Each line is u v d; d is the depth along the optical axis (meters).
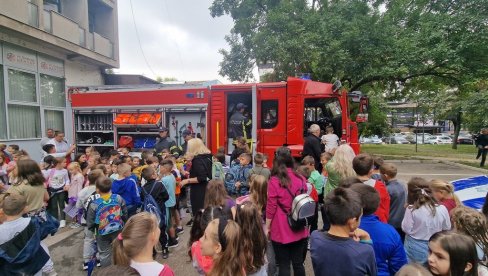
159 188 4.84
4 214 3.02
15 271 2.85
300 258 3.45
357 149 9.02
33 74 11.77
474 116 21.48
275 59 14.18
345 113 8.51
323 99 8.55
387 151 22.97
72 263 4.76
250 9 17.31
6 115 10.55
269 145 8.37
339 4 15.58
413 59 13.57
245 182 6.27
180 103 8.92
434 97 29.38
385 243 2.46
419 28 15.11
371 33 13.79
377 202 2.56
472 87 17.97
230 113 8.88
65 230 6.23
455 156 18.67
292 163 3.66
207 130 8.80
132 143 9.45
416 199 3.10
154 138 9.35
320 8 17.16
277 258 3.48
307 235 3.48
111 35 16.69
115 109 9.50
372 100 23.30
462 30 13.99
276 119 8.38
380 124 28.31
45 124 12.37
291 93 8.22
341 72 14.54
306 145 7.02
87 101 9.80
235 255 2.19
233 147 8.55
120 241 2.17
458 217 2.56
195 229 3.18
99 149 9.91
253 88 8.27
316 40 13.64
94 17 16.61
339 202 2.26
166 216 4.98
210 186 3.40
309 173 5.29
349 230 2.27
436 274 1.93
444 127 72.69
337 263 2.16
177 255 4.97
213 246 2.25
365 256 2.14
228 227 2.23
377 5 16.77
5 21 9.63
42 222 3.34
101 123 9.84
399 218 3.75
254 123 8.27
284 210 3.39
